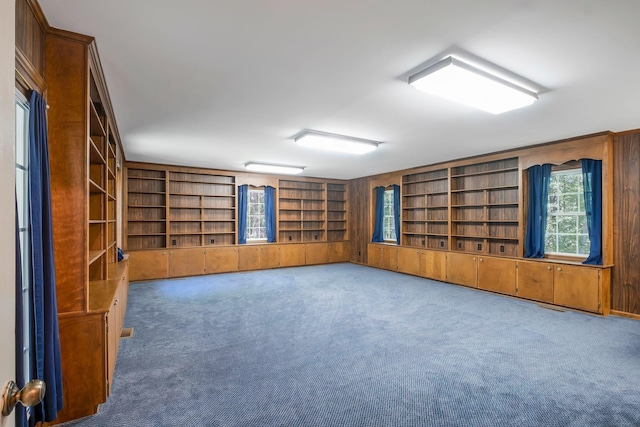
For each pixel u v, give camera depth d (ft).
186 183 24.03
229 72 8.25
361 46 6.99
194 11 5.82
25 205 5.87
